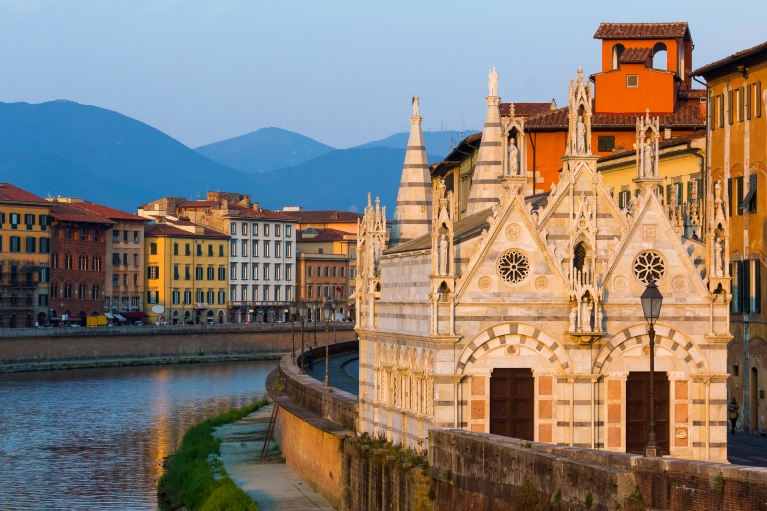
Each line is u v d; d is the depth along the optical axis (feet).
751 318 305.73
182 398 581.12
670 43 429.79
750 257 306.76
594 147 415.23
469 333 206.90
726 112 322.14
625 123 411.13
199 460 339.77
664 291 212.23
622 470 138.10
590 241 209.87
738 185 315.58
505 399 208.03
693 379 213.05
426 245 219.82
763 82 300.61
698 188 345.92
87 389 632.79
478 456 175.83
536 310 208.23
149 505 317.01
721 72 322.75
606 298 210.79
